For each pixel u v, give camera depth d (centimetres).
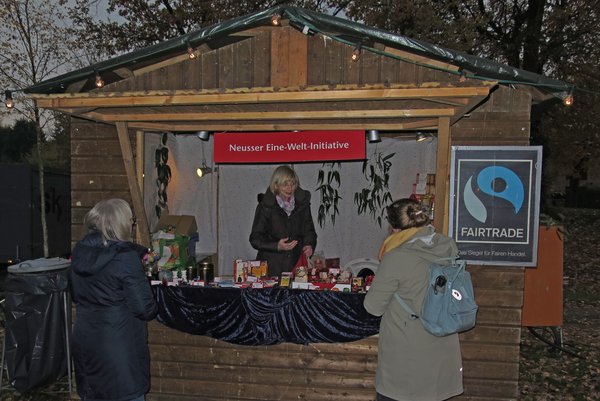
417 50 333
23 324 401
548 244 501
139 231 407
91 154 420
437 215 366
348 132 392
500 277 367
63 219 1070
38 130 626
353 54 324
